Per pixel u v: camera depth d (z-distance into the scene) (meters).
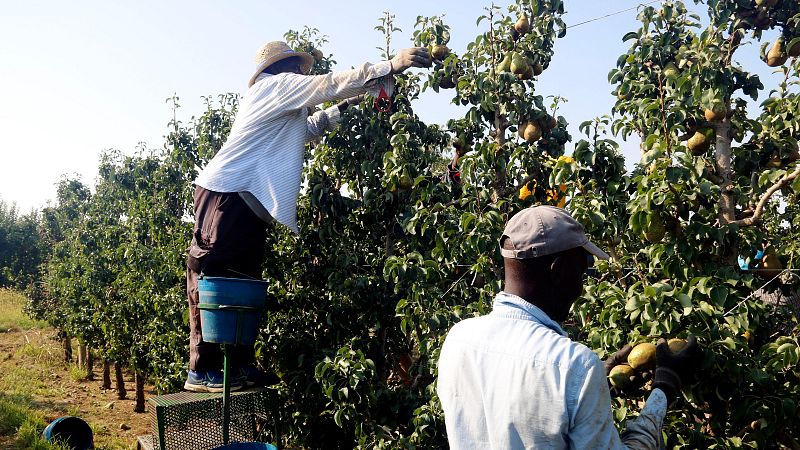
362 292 7.30
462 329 2.10
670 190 3.92
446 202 6.43
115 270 13.43
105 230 14.02
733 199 4.59
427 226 5.93
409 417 6.49
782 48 5.29
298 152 6.48
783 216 7.05
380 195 6.99
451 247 5.75
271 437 7.54
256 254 6.43
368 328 7.51
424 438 5.68
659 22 5.32
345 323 7.49
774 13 5.21
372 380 6.75
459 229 5.70
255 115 6.38
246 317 6.00
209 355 6.45
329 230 7.21
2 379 15.54
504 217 5.61
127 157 13.70
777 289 5.14
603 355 4.17
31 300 23.78
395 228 7.43
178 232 10.35
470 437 1.96
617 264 4.83
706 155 5.12
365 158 7.38
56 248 19.53
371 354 7.45
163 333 10.08
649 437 2.04
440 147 8.15
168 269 10.37
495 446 1.87
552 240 2.03
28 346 20.05
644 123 4.81
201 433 6.18
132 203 12.30
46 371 17.20
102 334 14.96
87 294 14.64
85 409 13.48
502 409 1.86
